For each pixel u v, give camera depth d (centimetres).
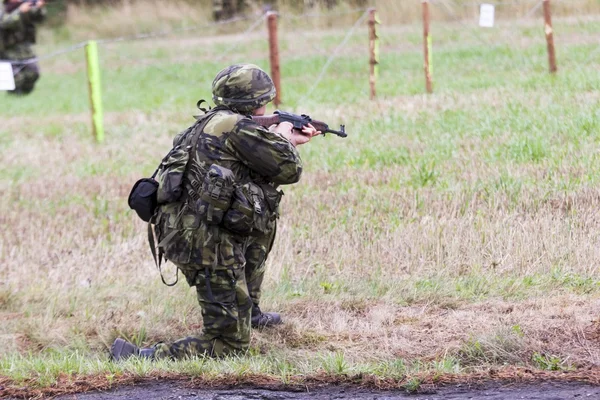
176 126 4938
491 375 1697
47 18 10062
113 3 10288
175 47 8450
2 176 3981
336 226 2741
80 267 2612
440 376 1700
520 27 7025
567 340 1842
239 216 1733
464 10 8106
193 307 2252
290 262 2497
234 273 1788
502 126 3816
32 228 3023
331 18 8650
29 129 5303
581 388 1617
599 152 3194
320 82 5894
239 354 1870
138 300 2311
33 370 1862
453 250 2455
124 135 4778
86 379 1795
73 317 2252
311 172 3475
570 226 2495
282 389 1711
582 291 2164
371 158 3581
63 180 3791
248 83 1788
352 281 2344
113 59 8306
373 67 4959
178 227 1756
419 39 7275
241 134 1738
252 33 8744
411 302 2206
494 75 5250
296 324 2084
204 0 10100
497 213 2656
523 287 2216
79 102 6359
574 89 4409
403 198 2939
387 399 1639
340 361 1756
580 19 7100
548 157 3244
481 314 2058
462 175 3134
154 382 1770
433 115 4275
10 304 2348
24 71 6688
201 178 1738
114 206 3262
